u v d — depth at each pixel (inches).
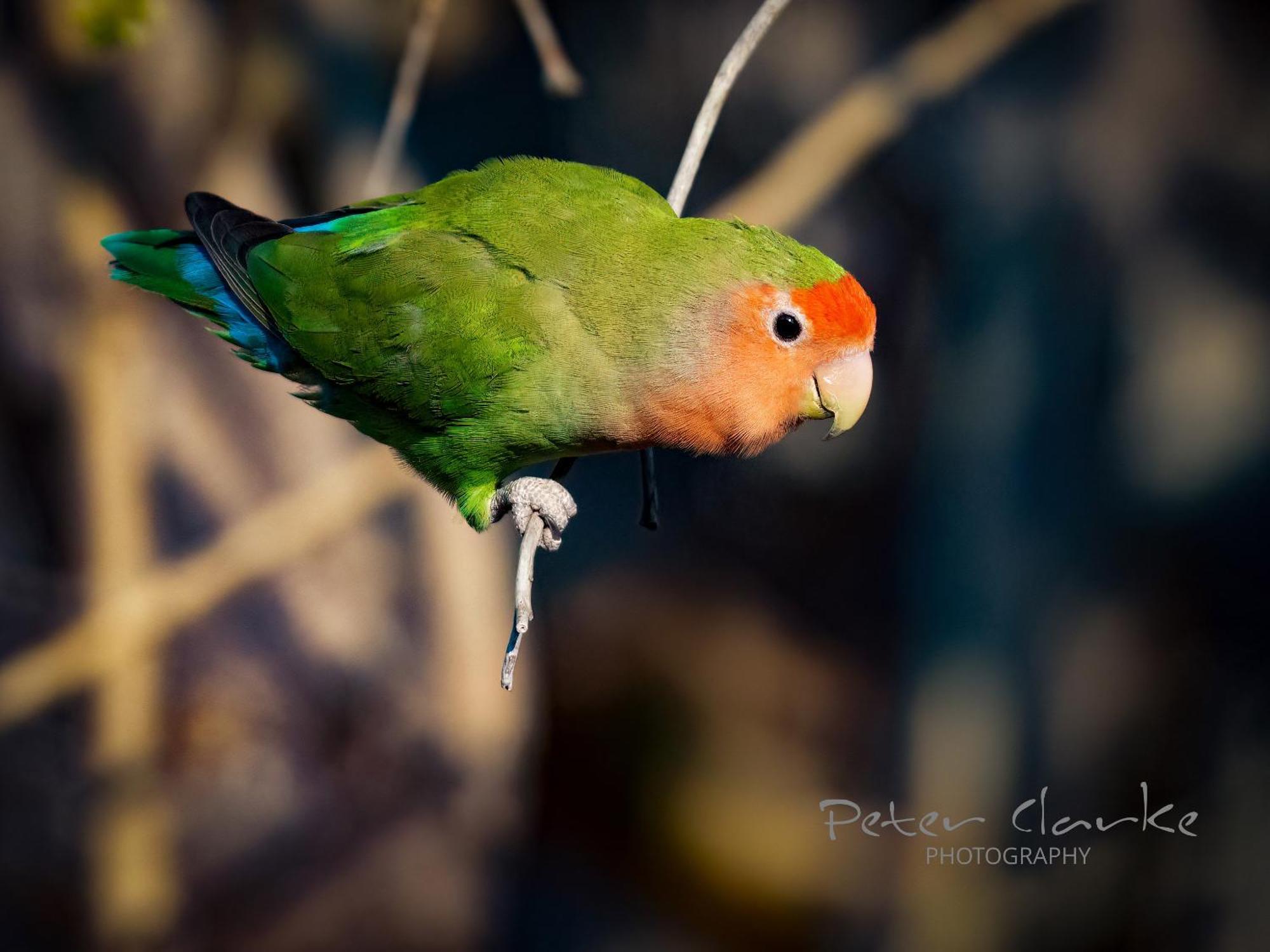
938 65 472.1
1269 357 535.8
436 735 491.5
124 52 445.7
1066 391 534.9
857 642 601.3
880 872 556.4
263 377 480.1
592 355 319.6
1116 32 518.0
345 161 493.4
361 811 494.6
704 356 314.3
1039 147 526.0
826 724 587.2
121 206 469.4
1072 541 544.1
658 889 560.7
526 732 522.3
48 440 486.3
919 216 563.8
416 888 499.5
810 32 565.3
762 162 570.3
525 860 541.3
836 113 473.4
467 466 345.1
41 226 466.6
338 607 486.0
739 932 553.0
